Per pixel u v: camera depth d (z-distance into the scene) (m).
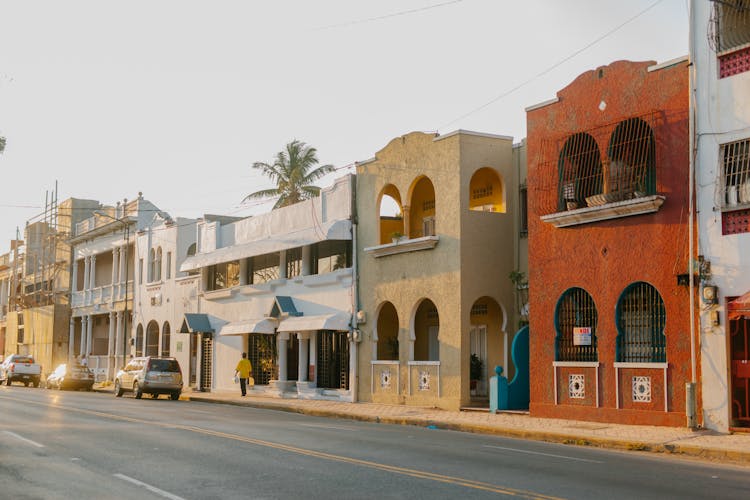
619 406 20.59
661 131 20.12
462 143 26.53
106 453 14.26
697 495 10.47
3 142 19.36
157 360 35.62
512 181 27.23
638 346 20.55
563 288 22.39
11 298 71.12
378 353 31.03
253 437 17.03
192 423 20.61
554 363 22.38
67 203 63.72
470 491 10.41
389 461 13.34
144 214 52.12
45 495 10.19
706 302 18.67
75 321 62.06
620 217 20.86
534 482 11.27
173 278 46.03
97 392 44.31
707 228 18.86
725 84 18.77
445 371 26.45
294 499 9.85
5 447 15.12
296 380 35.62
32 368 52.91
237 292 39.44
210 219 46.28
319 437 17.27
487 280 26.52
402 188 29.17
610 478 11.90
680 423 19.17
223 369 40.56
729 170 18.67
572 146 22.62
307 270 34.47
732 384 18.23
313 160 54.41
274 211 37.25
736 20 18.86
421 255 27.89
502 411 24.16
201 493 10.28
